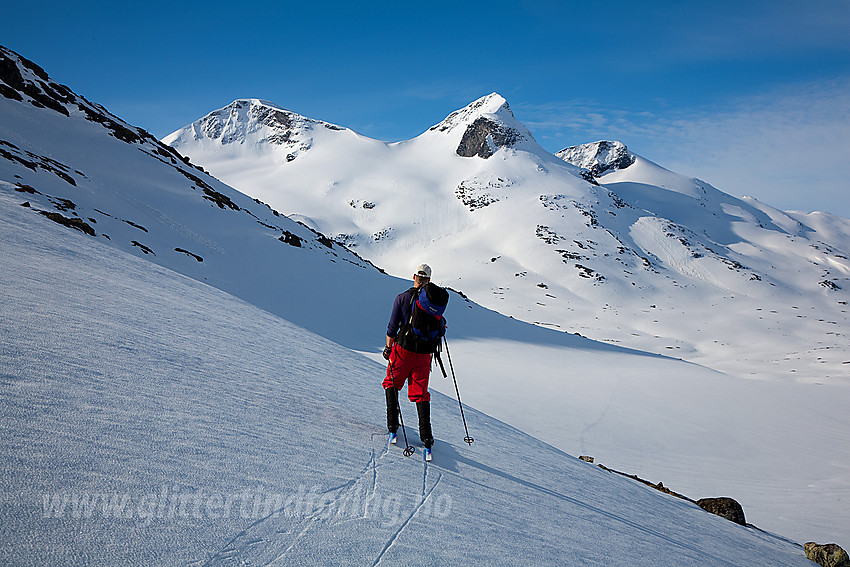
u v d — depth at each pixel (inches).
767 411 1208.2
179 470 107.8
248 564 84.7
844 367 3024.1
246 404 169.0
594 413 928.3
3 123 1385.3
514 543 129.3
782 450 872.9
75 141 1587.1
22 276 226.5
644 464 697.0
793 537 490.9
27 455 91.1
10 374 122.0
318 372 268.7
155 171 1723.7
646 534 189.8
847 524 550.6
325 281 1620.3
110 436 110.7
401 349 188.9
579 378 1304.1
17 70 1734.7
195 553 82.7
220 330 276.4
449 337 1726.1
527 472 216.2
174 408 140.7
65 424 108.1
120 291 273.0
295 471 129.6
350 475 140.3
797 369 3051.2
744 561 214.8
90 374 141.5
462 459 198.7
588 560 136.4
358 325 1382.9
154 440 117.0
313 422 178.4
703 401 1216.2
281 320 417.1
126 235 1025.5
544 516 161.8
